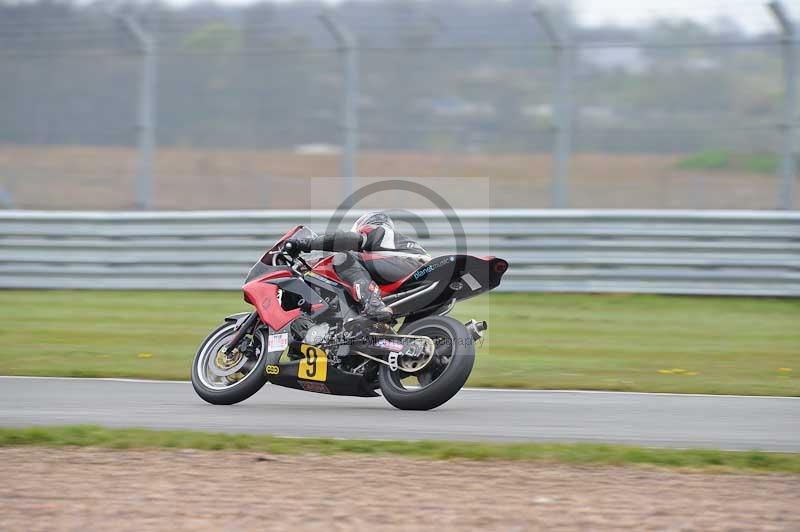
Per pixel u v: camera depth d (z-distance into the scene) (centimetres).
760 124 4956
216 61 5672
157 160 5878
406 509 1603
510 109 5306
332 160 5675
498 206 5188
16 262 4947
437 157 5409
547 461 1903
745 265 4528
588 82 5162
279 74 5675
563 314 4269
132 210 5584
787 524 1544
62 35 5606
